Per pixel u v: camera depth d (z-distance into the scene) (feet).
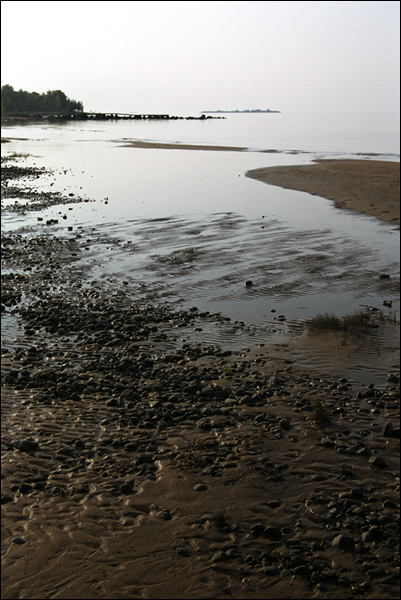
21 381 32.96
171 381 32.94
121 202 97.86
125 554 19.03
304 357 36.78
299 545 19.63
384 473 24.11
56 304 47.14
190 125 487.61
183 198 101.50
